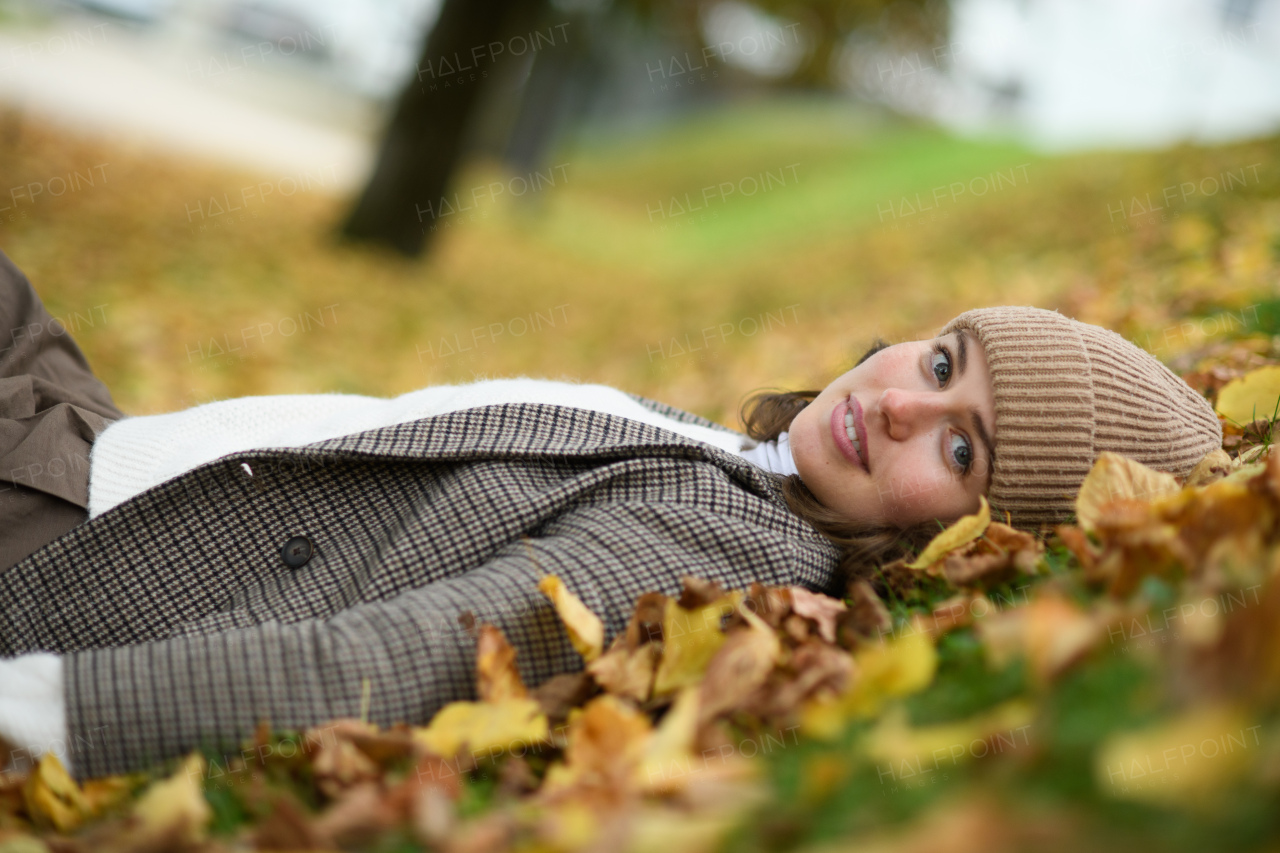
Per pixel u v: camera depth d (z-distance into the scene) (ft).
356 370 24.31
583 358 29.58
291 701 5.59
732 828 4.05
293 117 67.72
